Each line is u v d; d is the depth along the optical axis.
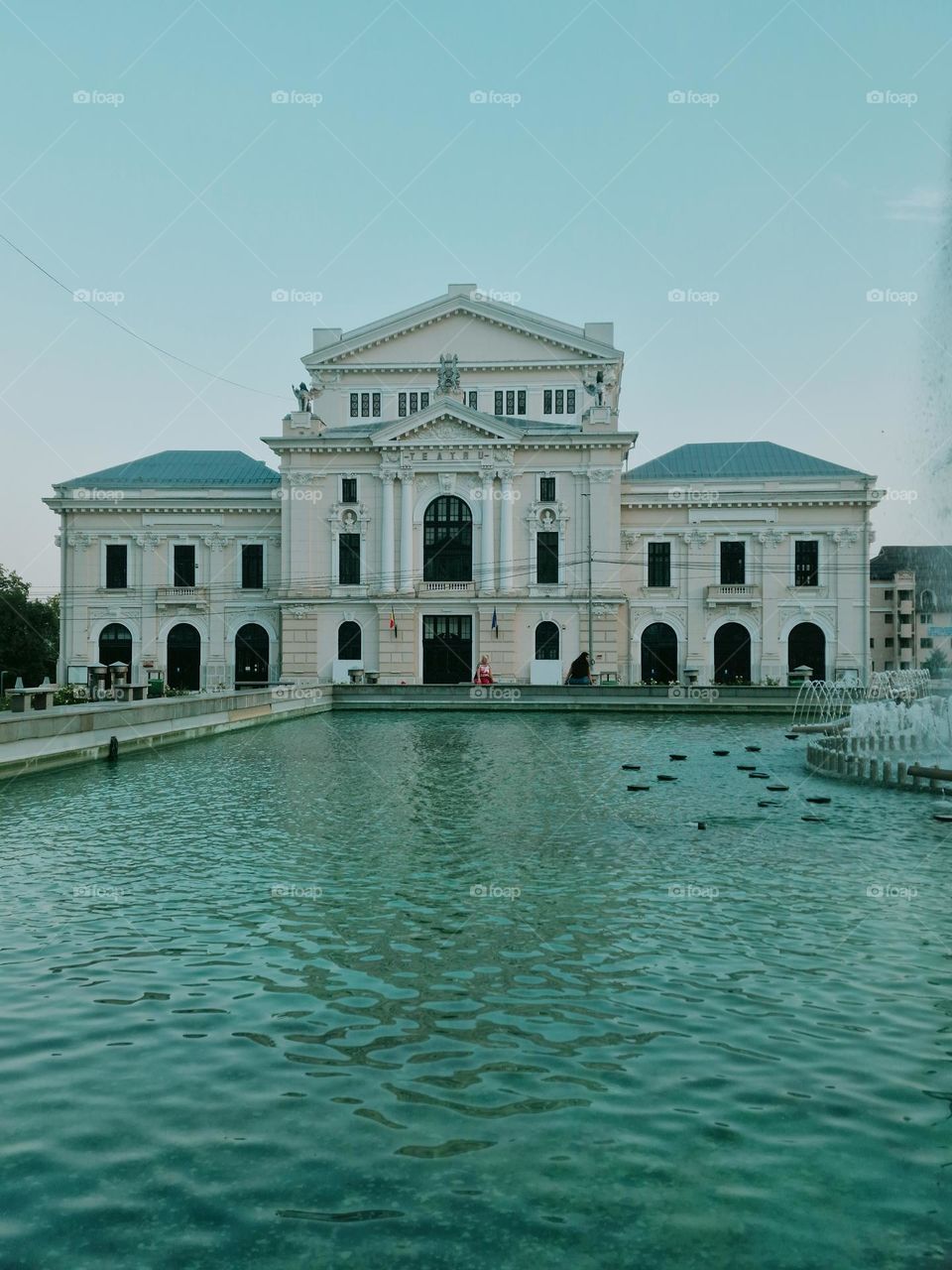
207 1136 6.75
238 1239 5.69
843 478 64.81
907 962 10.21
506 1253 5.58
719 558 66.38
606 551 62.81
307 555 64.25
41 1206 5.99
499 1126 6.89
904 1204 6.04
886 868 14.39
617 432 62.03
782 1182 6.25
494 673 63.09
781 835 16.81
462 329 65.19
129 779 23.91
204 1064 7.82
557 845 16.00
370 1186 6.19
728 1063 7.87
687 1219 5.87
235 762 27.47
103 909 12.12
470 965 10.10
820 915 11.95
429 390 65.56
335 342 66.00
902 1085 7.50
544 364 64.75
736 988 9.48
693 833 17.02
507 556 63.16
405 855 15.23
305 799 20.86
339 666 63.59
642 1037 8.35
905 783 22.27
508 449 62.72
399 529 63.91
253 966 10.05
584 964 10.15
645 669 67.06
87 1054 7.98
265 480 70.12
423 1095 7.32
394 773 25.06
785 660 65.75
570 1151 6.57
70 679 64.38
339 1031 8.45
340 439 63.38
